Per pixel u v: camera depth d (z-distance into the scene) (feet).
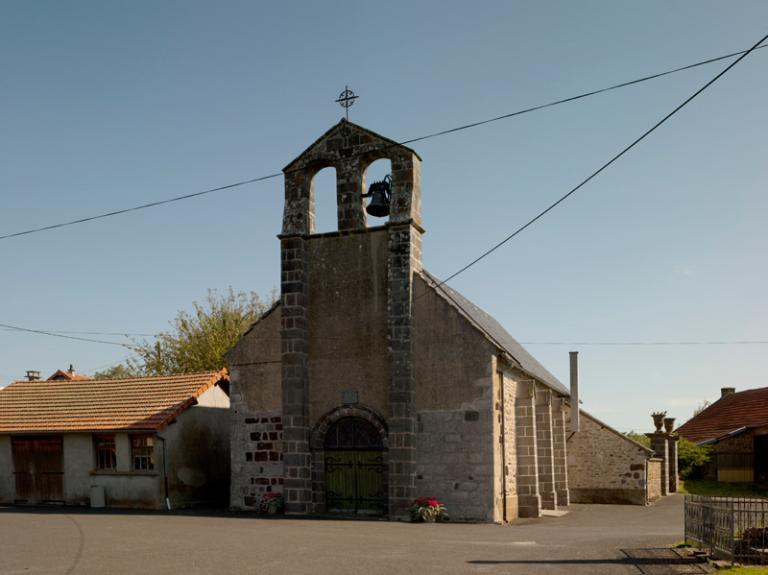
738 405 143.33
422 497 70.49
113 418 85.51
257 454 77.36
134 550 46.75
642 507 95.66
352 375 74.59
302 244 77.41
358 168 77.15
